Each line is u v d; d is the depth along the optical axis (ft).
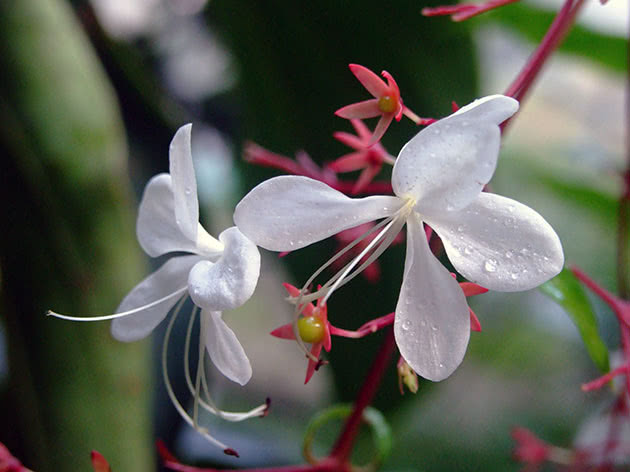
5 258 0.66
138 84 0.83
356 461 0.79
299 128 0.81
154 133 0.84
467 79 0.74
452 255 0.52
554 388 1.37
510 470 1.26
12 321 0.66
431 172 0.51
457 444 1.30
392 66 0.75
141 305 0.57
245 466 0.94
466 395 1.37
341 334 0.54
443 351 0.52
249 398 1.32
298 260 0.81
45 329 0.65
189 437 0.82
